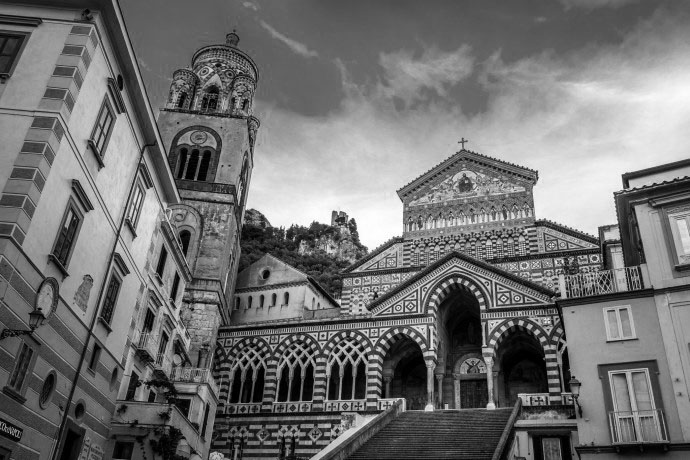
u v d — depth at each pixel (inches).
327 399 1691.7
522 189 2155.5
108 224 948.6
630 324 972.6
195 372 1451.8
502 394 1721.2
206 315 1865.2
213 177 2182.6
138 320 1155.3
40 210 740.7
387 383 1764.3
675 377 903.1
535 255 1977.1
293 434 1648.6
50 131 762.8
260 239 4089.6
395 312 1755.7
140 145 1065.5
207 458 1401.3
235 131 2295.8
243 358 1845.5
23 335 708.7
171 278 1405.0
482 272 1712.6
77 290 852.0
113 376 1010.1
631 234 1163.3
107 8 868.6
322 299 2372.0
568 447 1136.8
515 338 1689.2
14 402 700.7
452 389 1782.7
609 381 944.9
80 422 890.1
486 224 2138.3
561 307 1041.5
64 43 837.2
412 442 1199.6
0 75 796.6
